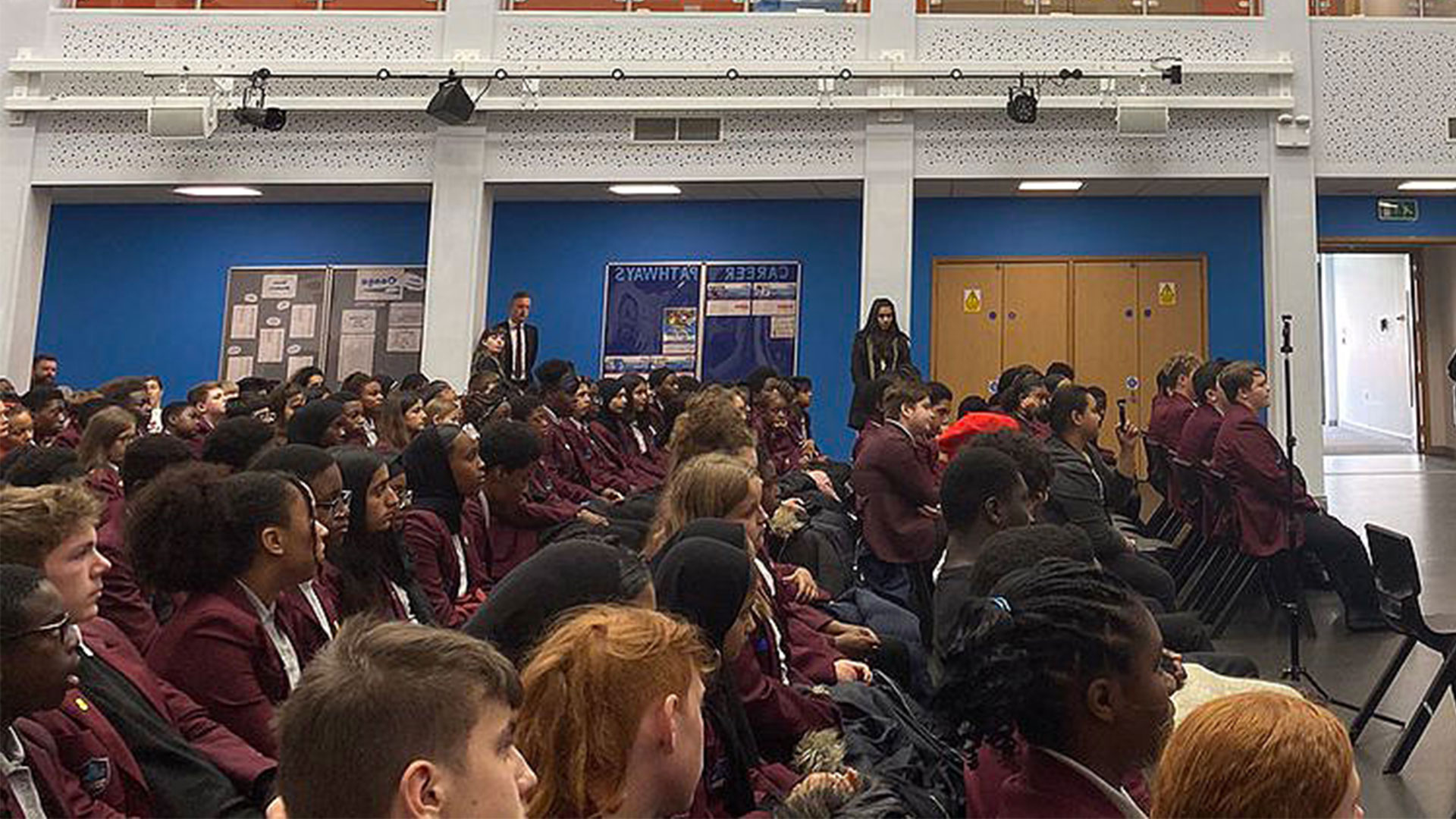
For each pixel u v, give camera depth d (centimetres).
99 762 148
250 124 776
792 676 243
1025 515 257
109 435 337
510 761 89
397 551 259
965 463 262
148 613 231
